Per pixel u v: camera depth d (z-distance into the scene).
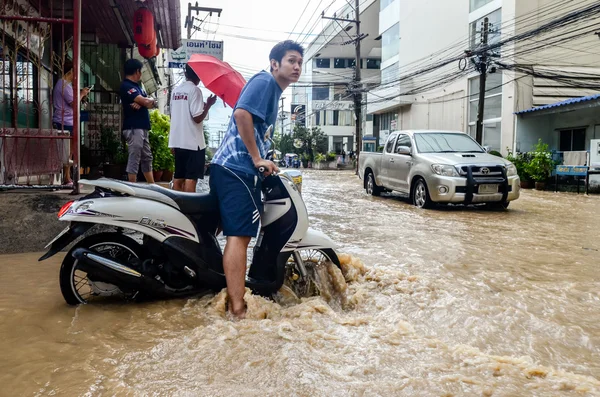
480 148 10.48
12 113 6.98
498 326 2.85
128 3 9.23
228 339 2.45
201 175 5.68
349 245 5.42
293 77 3.11
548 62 19.45
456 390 1.95
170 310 2.96
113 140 10.05
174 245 3.02
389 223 7.36
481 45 18.55
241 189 2.98
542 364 2.36
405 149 10.41
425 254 4.99
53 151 5.22
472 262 4.66
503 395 1.92
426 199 9.53
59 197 4.81
